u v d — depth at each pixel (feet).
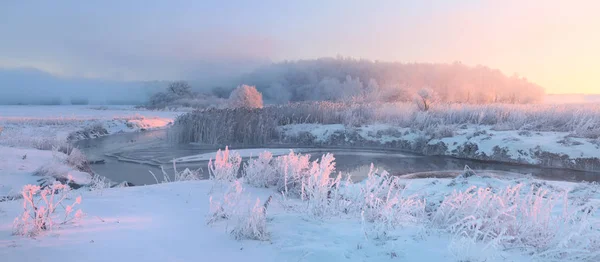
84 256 11.18
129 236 13.52
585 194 24.71
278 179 26.25
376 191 18.69
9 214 16.14
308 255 11.94
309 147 77.71
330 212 17.88
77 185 37.01
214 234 14.30
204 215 17.51
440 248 12.73
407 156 65.67
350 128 84.43
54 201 19.42
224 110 94.94
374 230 14.58
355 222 16.33
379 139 79.15
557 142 57.16
